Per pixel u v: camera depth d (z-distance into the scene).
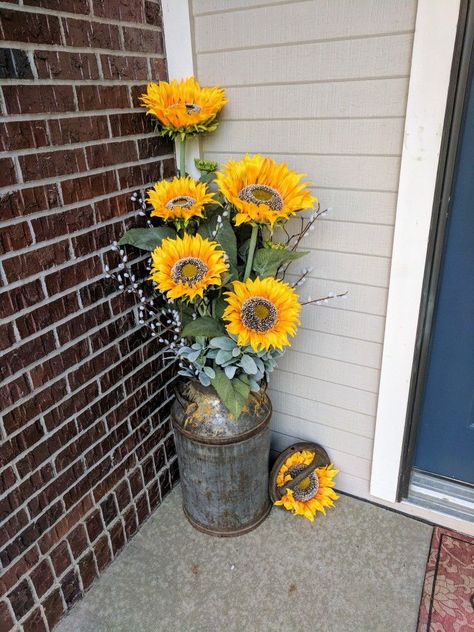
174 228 1.49
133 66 1.31
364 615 1.36
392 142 1.25
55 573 1.33
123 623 1.37
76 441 1.33
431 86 1.14
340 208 1.39
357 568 1.50
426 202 1.25
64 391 1.26
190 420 1.45
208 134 1.51
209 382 1.42
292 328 1.23
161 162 1.49
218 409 1.42
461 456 1.64
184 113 1.30
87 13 1.14
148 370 1.58
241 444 1.44
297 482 1.65
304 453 1.69
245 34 1.32
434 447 1.67
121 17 1.24
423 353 1.48
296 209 1.23
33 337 1.14
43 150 1.09
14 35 0.98
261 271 1.36
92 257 1.28
